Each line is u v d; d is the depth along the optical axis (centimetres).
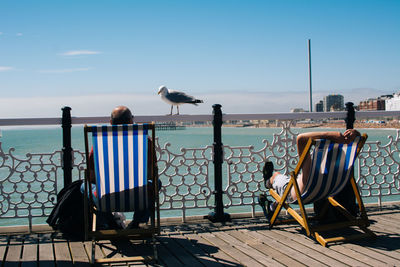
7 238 364
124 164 310
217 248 329
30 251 326
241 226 401
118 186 317
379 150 476
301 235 364
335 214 398
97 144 302
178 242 349
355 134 342
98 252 323
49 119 394
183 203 426
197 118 426
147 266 289
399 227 383
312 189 343
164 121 418
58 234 376
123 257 306
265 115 441
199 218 434
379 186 479
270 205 406
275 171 437
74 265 293
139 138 306
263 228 391
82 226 360
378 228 381
